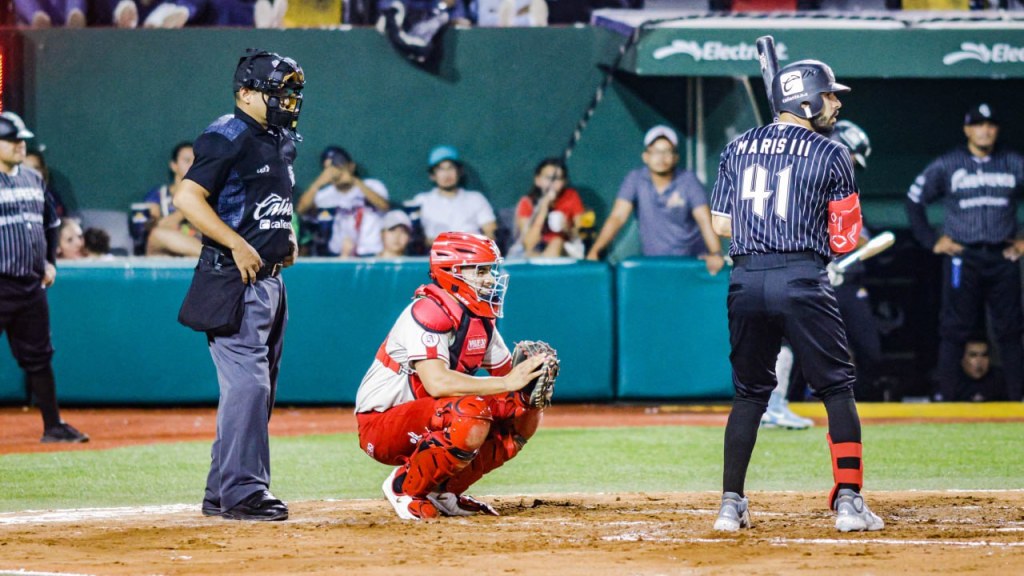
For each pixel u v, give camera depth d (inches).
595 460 1178.0
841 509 727.1
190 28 1793.8
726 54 1626.5
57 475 1090.1
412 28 1777.8
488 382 755.4
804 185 726.5
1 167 1258.0
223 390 806.5
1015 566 611.2
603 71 1824.6
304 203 1759.4
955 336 1712.6
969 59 1649.9
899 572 597.0
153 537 724.7
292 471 1117.1
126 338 1631.4
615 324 1667.1
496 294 786.2
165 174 1808.6
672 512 821.2
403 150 1829.5
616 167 1835.6
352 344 1646.2
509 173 1838.1
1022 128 1923.0
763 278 728.3
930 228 1728.6
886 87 1903.3
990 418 1528.1
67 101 1790.1
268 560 642.8
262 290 813.2
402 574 600.7
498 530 737.6
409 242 1742.1
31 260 1283.2
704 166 1836.9
